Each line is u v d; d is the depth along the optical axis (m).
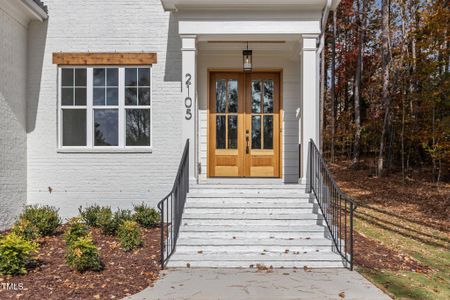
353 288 4.73
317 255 5.92
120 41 8.62
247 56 8.24
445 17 12.41
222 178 9.03
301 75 7.62
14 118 8.00
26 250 5.08
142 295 4.45
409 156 15.96
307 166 7.33
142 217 7.61
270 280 5.02
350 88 23.59
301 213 6.75
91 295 4.42
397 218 9.41
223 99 9.16
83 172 8.55
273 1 7.15
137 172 8.56
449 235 8.06
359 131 18.02
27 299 4.27
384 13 15.55
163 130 8.59
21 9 7.89
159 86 8.60
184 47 7.43
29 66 8.58
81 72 8.70
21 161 8.27
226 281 4.97
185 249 6.08
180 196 6.48
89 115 8.66
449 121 12.45
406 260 6.22
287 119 8.92
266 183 8.52
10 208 7.83
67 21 8.62
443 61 12.88
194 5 7.26
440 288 5.02
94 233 7.14
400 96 15.63
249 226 6.53
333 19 20.33
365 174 16.33
